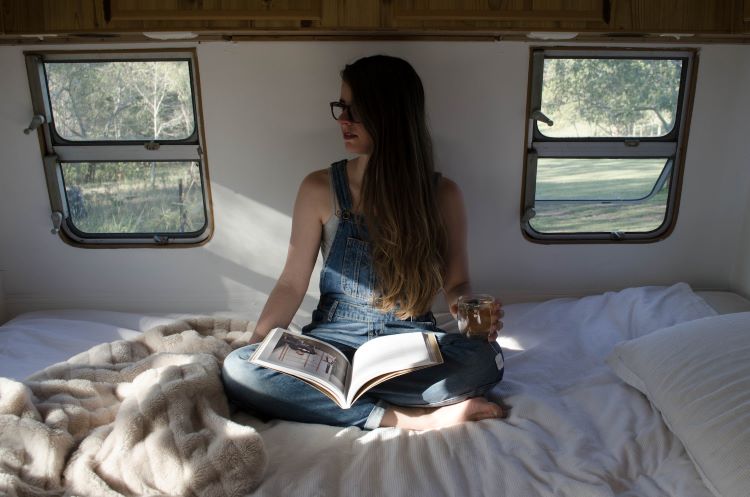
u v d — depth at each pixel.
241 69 2.19
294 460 1.44
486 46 2.19
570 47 2.19
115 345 1.82
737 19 1.98
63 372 1.66
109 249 2.36
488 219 2.37
